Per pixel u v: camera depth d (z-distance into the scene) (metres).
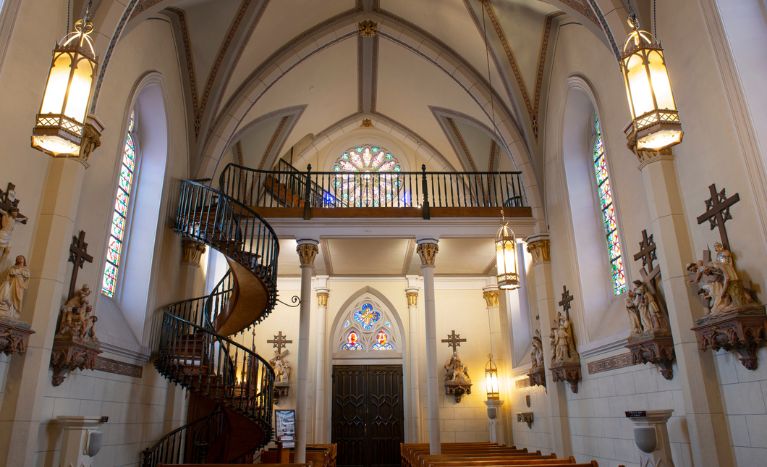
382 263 17.55
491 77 14.09
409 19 14.50
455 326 18.88
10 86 6.98
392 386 18.73
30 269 7.04
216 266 17.08
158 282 11.52
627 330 9.47
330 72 16.48
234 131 13.95
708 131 7.22
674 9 7.86
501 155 17.50
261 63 14.17
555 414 12.31
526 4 11.77
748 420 6.45
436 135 18.56
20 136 7.11
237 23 12.62
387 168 20.27
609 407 10.21
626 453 9.48
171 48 12.06
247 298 12.73
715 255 7.04
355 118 19.64
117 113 9.79
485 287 19.05
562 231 12.57
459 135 17.84
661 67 5.27
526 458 11.27
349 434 18.17
